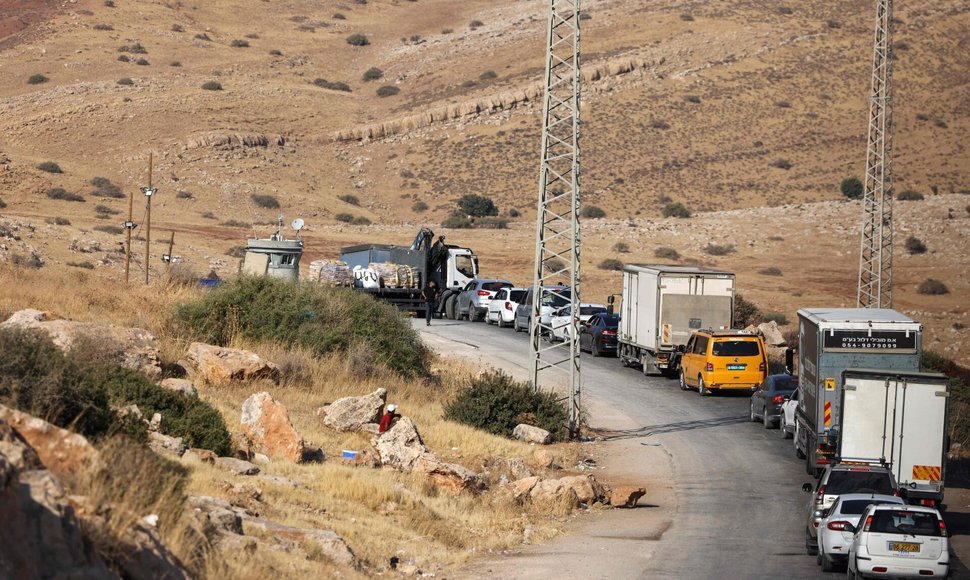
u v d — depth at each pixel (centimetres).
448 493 8500
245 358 11200
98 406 6144
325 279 19762
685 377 15075
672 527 7975
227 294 13612
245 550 4788
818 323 9694
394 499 7544
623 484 9725
